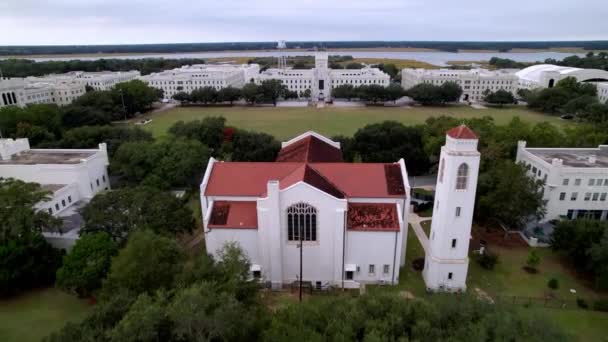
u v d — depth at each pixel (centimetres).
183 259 5256
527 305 4847
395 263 5766
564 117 18825
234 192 5897
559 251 6291
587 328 4862
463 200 5181
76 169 7944
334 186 5906
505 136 9644
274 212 5397
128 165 8925
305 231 5647
